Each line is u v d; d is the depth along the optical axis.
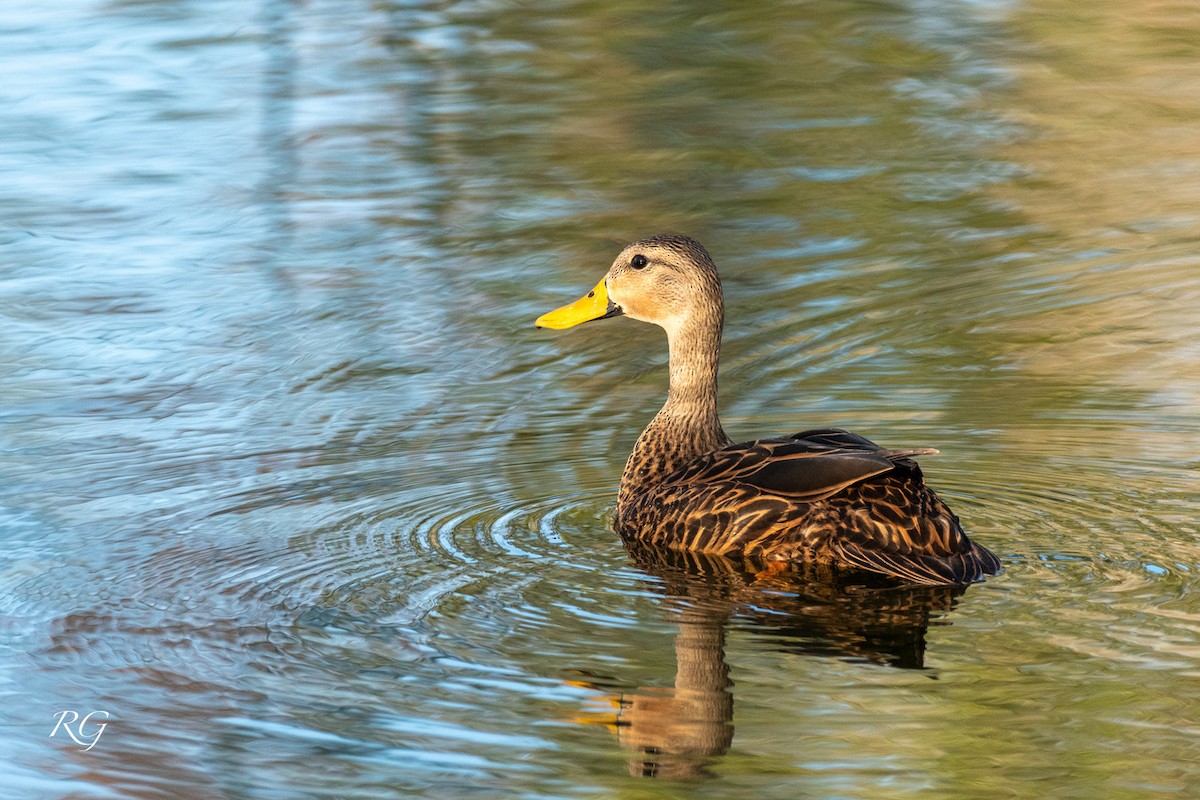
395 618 9.60
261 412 13.97
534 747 8.20
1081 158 21.11
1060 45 26.11
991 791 7.62
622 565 10.38
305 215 19.41
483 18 27.59
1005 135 22.11
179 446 13.12
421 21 27.64
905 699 8.45
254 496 11.89
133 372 15.02
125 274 17.64
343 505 11.66
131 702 8.72
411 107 23.36
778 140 21.91
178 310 16.62
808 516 10.06
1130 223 18.75
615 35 26.66
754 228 18.78
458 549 10.71
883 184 20.19
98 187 20.30
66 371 15.03
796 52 25.78
